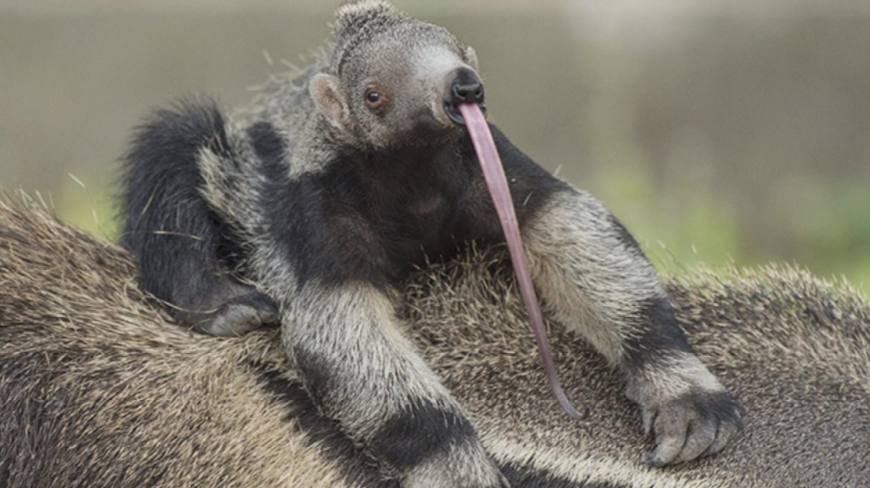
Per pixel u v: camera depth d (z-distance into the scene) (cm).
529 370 859
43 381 859
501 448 836
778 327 890
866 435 848
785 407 852
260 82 2469
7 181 2366
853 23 2538
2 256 897
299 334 811
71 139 2428
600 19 2577
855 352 880
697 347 878
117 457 855
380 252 838
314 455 844
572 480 830
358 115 816
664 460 802
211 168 902
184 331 881
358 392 790
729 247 1986
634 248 856
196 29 2478
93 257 918
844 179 2470
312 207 820
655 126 2534
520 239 767
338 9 882
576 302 845
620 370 845
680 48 2561
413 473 779
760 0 2583
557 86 2534
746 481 827
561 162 2495
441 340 871
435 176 839
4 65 2438
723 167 2505
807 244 2278
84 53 2461
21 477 855
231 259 884
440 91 760
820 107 2528
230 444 853
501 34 2534
